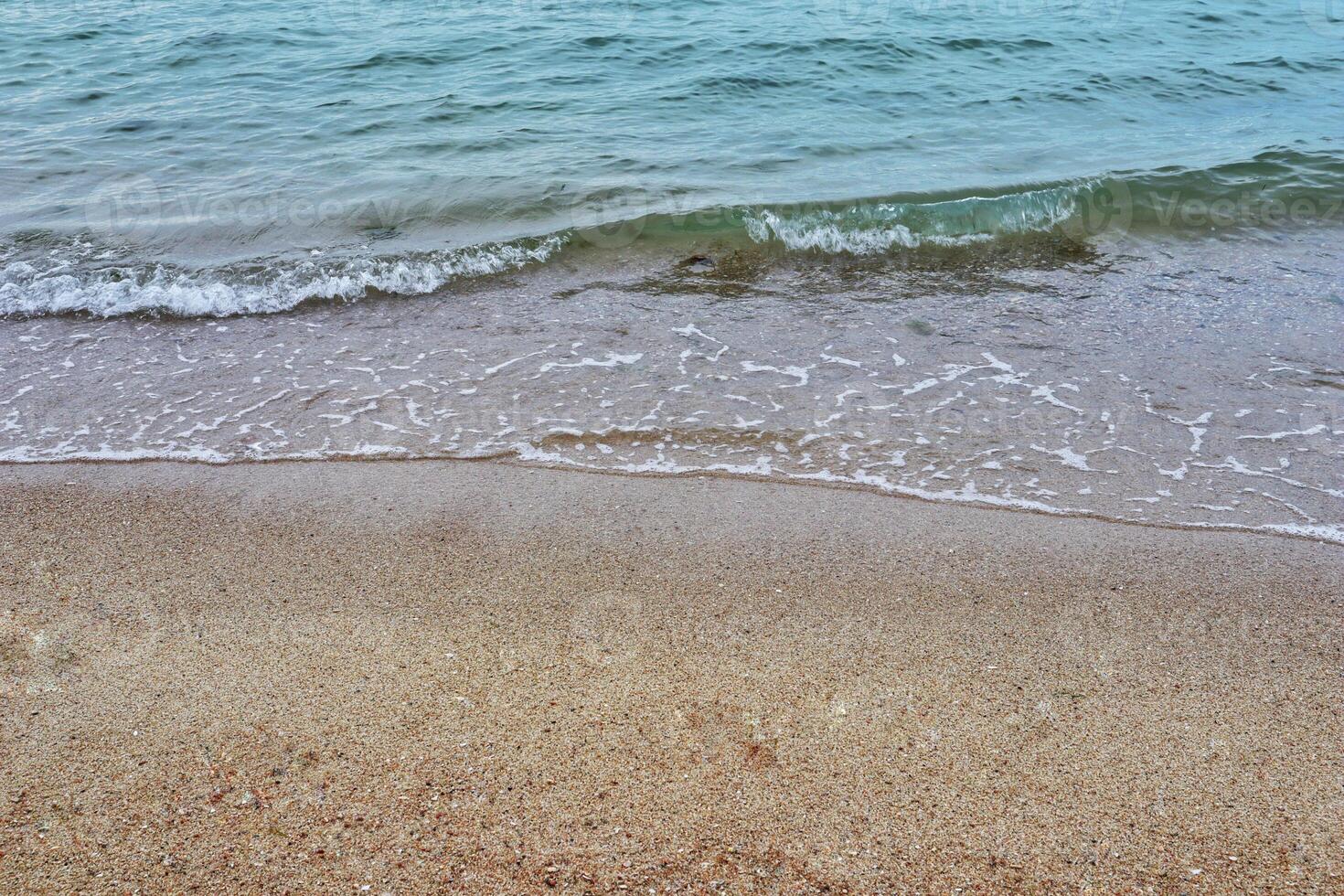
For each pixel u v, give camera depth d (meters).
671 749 2.81
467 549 3.76
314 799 2.63
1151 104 10.30
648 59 11.45
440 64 11.25
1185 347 5.41
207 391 5.01
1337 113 9.92
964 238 7.07
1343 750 2.85
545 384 5.07
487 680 3.07
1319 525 3.92
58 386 5.05
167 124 9.16
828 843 2.52
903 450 4.46
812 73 11.03
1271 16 14.44
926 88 10.68
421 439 4.56
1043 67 11.62
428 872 2.42
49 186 7.67
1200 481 4.21
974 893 2.39
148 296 6.01
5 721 2.88
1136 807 2.64
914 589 3.53
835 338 5.58
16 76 10.59
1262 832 2.57
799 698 3.01
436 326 5.75
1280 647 3.26
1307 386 4.99
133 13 13.44
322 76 10.78
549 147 8.62
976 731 2.88
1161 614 3.41
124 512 3.99
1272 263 6.58
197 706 2.95
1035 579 3.59
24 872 2.41
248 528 3.89
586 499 4.10
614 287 6.25
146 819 2.56
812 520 3.95
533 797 2.64
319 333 5.69
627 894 2.38
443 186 7.69
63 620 3.35
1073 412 4.76
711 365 5.27
